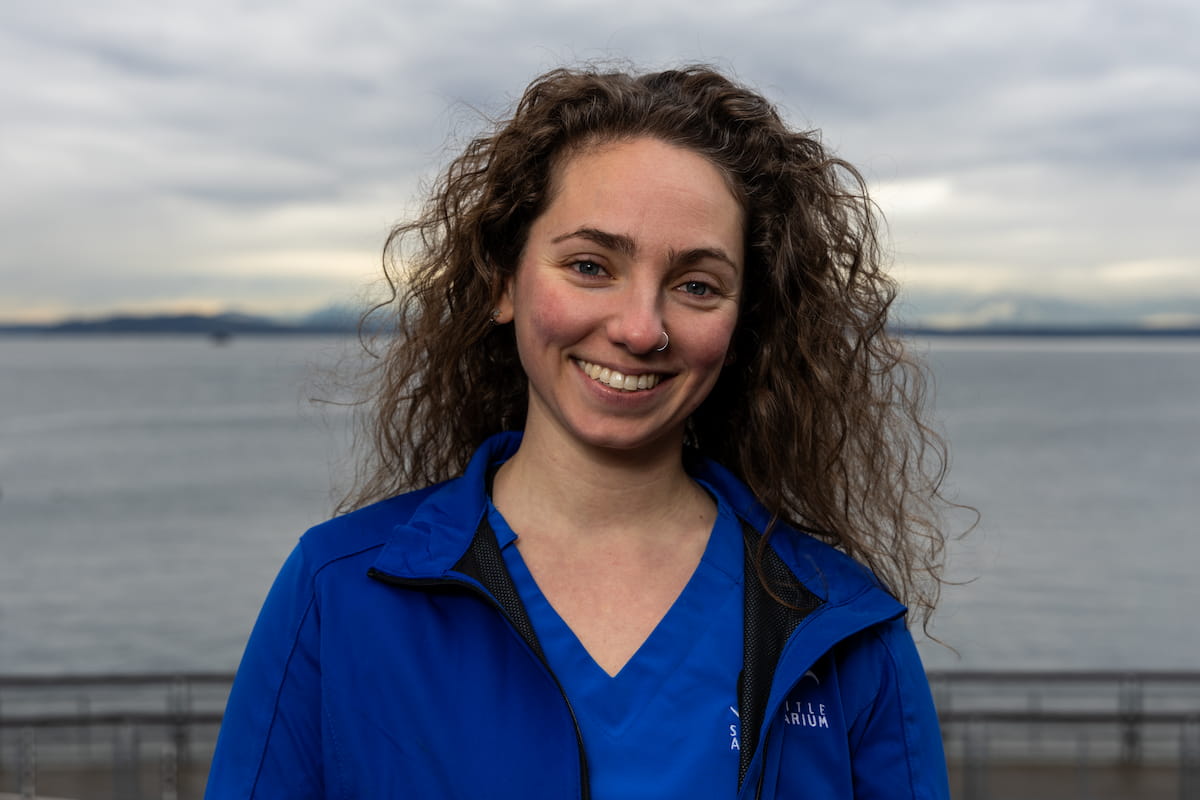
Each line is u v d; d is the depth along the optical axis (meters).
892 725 1.69
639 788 1.47
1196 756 9.34
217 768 1.56
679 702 1.53
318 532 1.63
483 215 1.67
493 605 1.51
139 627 29.72
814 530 1.98
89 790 8.95
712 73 1.70
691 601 1.62
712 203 1.56
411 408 2.03
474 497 1.65
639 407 1.55
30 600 33.53
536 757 1.46
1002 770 9.49
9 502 55.84
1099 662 25.50
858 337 1.97
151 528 47.41
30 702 21.70
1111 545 42.38
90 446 85.06
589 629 1.58
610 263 1.54
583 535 1.64
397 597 1.55
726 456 2.02
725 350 1.60
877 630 1.72
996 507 52.03
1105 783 9.18
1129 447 83.38
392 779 1.48
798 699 1.62
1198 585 34.78
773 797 1.55
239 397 156.62
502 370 2.00
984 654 25.61
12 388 188.38
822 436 1.91
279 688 1.55
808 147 1.81
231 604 32.44
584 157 1.57
